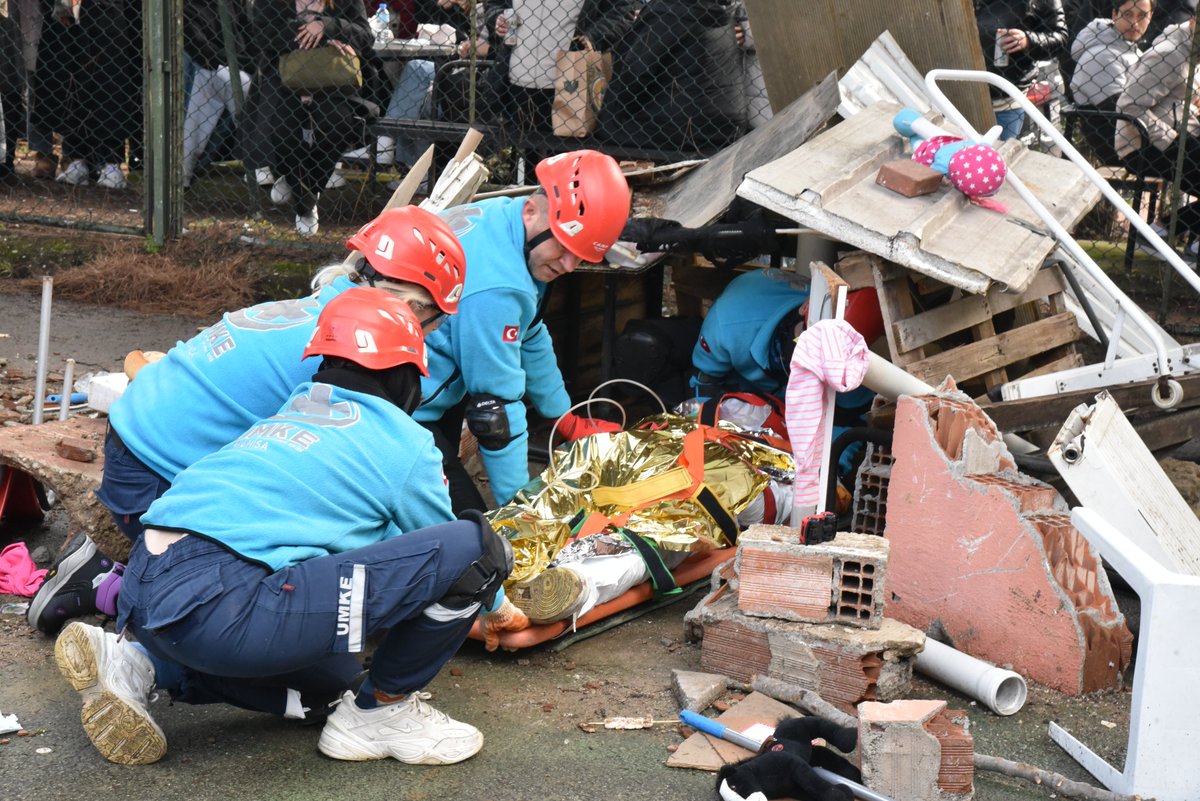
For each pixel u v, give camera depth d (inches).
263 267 283.1
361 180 354.9
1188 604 99.4
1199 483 156.2
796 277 180.5
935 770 99.8
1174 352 146.6
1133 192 297.4
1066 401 146.6
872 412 150.7
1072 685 123.0
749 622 121.6
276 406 113.0
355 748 106.6
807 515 136.3
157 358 150.3
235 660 95.2
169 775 103.7
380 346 102.0
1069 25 281.9
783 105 230.7
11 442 138.6
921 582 133.8
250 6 288.4
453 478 141.9
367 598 96.8
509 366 132.2
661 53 240.1
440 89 290.2
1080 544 124.7
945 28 201.9
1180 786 101.8
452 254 117.3
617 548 138.4
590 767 107.3
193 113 329.4
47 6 322.0
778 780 100.2
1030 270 149.9
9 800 98.7
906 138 174.7
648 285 224.5
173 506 97.5
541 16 252.1
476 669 126.1
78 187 337.4
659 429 162.1
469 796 102.1
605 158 130.4
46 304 165.6
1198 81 253.6
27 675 120.5
